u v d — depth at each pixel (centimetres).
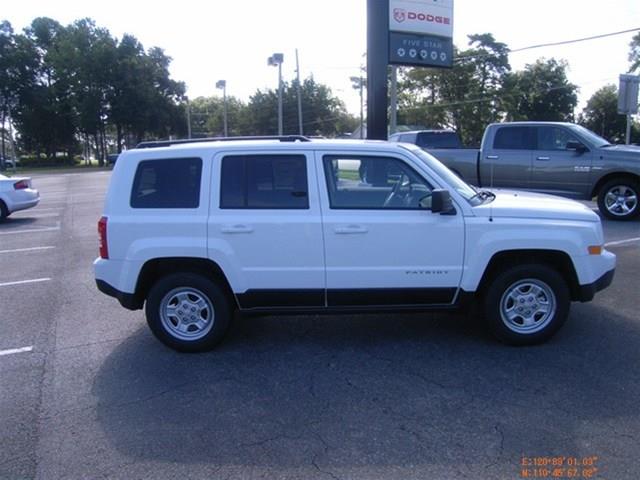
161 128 7400
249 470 312
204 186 471
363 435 345
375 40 1139
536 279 471
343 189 471
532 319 480
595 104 8031
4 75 7050
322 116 6719
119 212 475
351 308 477
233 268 467
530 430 346
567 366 439
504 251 468
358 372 439
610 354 460
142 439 348
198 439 346
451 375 428
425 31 1424
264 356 477
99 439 349
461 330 527
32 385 431
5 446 344
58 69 6844
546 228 462
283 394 405
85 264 871
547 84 6456
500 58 5394
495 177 1161
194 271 484
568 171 1086
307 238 462
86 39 6819
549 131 1119
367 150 471
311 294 471
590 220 472
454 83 5466
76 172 4925
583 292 471
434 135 1526
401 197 472
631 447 324
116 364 469
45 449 339
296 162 470
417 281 468
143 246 468
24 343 524
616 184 1063
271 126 6612
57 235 1168
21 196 1409
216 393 410
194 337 485
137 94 6812
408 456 321
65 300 669
